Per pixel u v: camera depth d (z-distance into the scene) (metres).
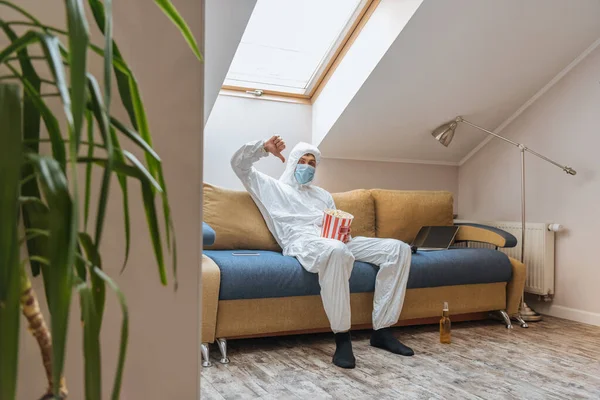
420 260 3.03
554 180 3.63
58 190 0.56
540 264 3.55
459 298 3.16
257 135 3.72
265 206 3.09
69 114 0.57
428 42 3.13
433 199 3.74
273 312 2.63
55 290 0.53
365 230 3.54
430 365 2.40
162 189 0.79
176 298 1.24
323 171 3.93
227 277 2.50
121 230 1.20
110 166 0.58
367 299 2.89
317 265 2.56
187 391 1.25
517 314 3.34
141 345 1.22
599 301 3.32
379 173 4.12
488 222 3.94
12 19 1.09
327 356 2.54
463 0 2.89
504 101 3.78
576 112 3.48
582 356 2.59
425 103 3.63
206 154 3.55
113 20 1.21
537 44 3.31
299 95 3.89
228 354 2.58
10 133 0.52
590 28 3.27
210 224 3.03
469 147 4.25
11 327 0.51
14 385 0.51
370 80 3.32
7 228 0.51
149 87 1.24
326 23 3.53
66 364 1.13
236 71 3.69
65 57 0.73
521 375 2.27
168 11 0.82
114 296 1.20
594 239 3.36
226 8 2.39
